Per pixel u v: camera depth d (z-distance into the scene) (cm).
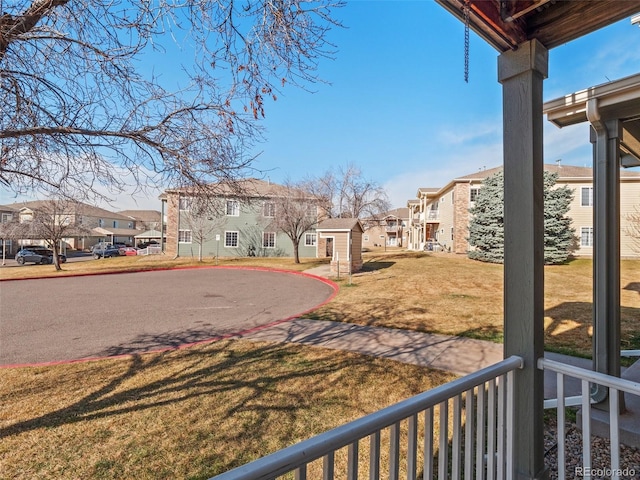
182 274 1625
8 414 320
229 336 584
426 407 134
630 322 632
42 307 880
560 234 1745
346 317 702
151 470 240
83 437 281
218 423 299
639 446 248
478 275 1320
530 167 191
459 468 148
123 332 639
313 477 237
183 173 290
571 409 307
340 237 1454
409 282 1166
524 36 196
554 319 654
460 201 2250
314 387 367
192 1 233
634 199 1784
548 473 196
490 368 172
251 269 1808
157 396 354
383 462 249
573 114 294
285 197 1928
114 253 3111
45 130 246
